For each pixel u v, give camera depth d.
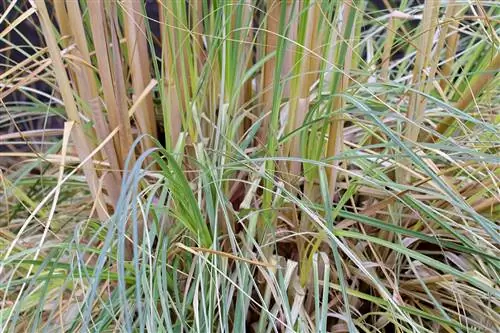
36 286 0.56
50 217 0.51
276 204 0.55
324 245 0.58
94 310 0.56
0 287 0.50
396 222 0.58
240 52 0.57
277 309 0.52
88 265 0.58
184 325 0.50
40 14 0.48
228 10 0.54
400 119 0.56
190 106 0.55
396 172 0.58
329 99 0.54
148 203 0.50
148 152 0.47
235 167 0.53
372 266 0.56
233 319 0.56
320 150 0.54
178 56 0.57
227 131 0.57
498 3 0.60
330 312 0.57
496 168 0.57
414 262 0.58
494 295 0.54
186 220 0.53
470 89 0.56
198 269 0.53
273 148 0.53
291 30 0.56
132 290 0.54
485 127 0.55
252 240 0.53
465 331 0.56
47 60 0.55
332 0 0.53
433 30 0.55
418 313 0.52
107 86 0.54
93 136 0.58
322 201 0.57
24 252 0.51
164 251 0.51
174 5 0.53
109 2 0.51
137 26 0.54
